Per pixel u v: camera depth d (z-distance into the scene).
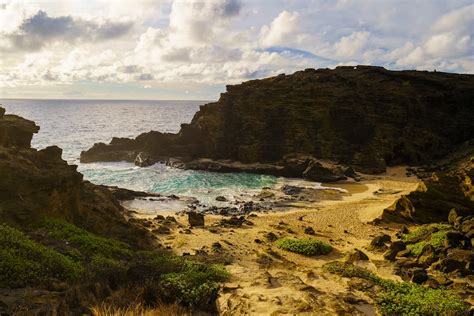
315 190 60.66
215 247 31.83
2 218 21.25
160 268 15.34
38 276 14.00
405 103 88.88
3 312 10.44
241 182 67.50
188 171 76.69
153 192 60.59
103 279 13.35
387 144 78.81
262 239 35.34
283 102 89.25
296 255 30.89
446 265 24.30
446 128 88.06
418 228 35.28
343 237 36.62
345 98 89.06
